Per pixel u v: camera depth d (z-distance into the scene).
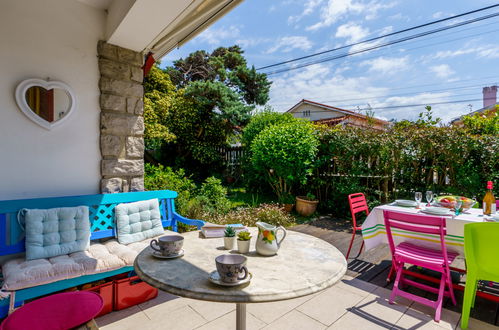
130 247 2.45
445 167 4.54
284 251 1.52
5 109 2.28
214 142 9.52
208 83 8.93
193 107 8.96
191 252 1.51
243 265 1.09
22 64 2.35
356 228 3.40
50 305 1.07
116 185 2.88
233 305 2.29
